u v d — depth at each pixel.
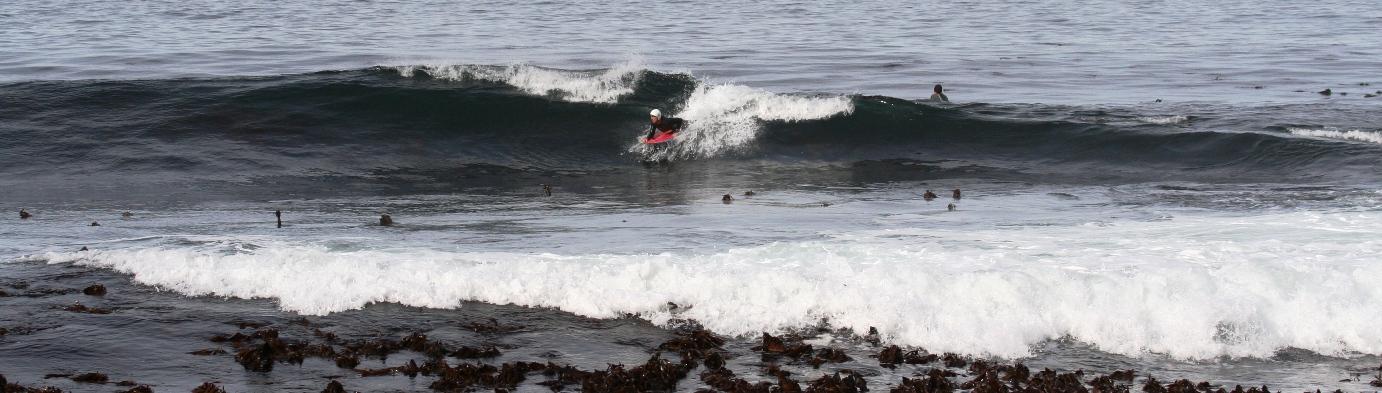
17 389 15.51
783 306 19.14
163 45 83.00
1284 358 17.47
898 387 16.05
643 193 34.88
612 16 122.81
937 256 22.58
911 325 18.30
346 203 32.44
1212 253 22.75
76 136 40.56
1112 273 20.50
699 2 147.62
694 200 32.97
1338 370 17.02
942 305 18.80
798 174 38.94
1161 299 18.53
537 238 25.55
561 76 46.16
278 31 98.88
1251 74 69.06
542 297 20.06
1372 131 42.88
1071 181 36.78
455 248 24.16
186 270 21.56
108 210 30.94
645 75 46.84
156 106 43.25
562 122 44.09
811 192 34.75
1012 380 16.48
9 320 18.95
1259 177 36.41
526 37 95.62
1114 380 16.53
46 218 29.48
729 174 39.12
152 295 20.58
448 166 39.97
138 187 35.00
